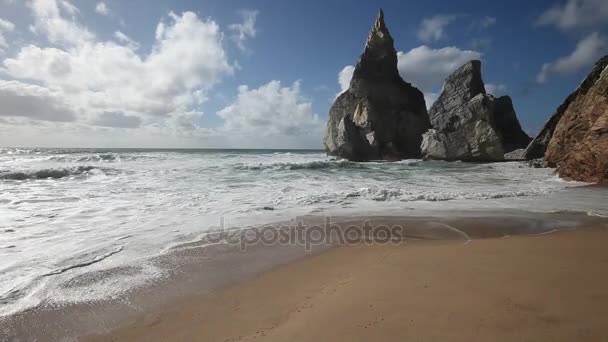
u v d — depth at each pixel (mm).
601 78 15789
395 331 2516
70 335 2832
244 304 3334
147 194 10102
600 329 2418
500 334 2400
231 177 15172
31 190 10656
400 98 39531
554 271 3795
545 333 2391
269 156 38688
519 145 41906
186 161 25016
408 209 8156
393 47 41625
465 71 40688
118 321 3053
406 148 37719
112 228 6258
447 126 35719
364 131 35406
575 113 18125
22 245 5184
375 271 4039
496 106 44531
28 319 3068
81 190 10703
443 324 2582
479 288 3307
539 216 7414
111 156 26141
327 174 17656
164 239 5598
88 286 3775
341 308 2998
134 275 4109
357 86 38562
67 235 5762
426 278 3672
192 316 3115
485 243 5305
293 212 7758
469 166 25516
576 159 14516
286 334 2621
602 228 6383
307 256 4879
